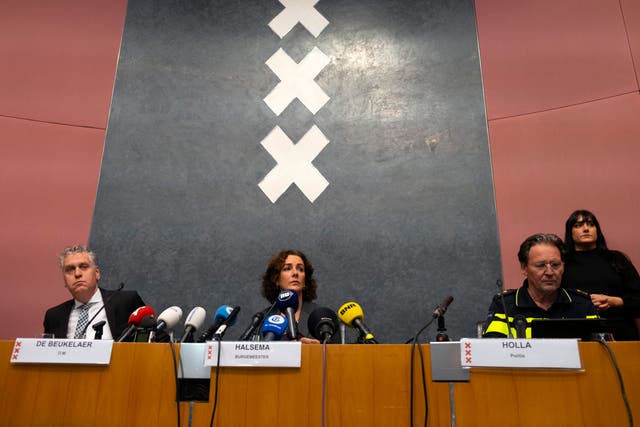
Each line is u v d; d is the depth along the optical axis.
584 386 1.98
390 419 2.04
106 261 4.75
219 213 4.96
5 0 5.39
